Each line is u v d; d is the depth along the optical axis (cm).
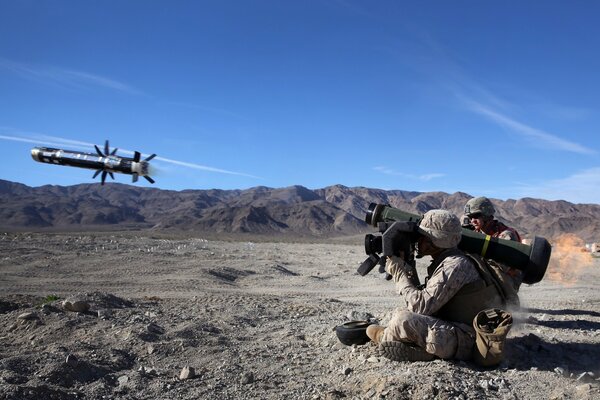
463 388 451
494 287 526
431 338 499
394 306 1130
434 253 527
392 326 518
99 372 545
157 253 2461
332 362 568
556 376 491
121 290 1470
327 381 512
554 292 1412
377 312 941
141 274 1822
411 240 527
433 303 502
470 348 510
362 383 484
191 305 962
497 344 489
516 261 555
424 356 515
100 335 676
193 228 16700
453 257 510
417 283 530
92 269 1906
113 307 886
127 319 766
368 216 628
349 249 4559
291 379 530
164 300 1065
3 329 721
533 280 562
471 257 530
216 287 1609
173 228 16475
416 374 474
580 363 544
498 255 557
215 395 493
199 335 698
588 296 1298
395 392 449
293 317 884
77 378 520
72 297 920
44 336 683
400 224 515
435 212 518
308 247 4766
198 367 575
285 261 2742
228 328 759
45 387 470
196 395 494
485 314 505
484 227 742
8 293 1350
